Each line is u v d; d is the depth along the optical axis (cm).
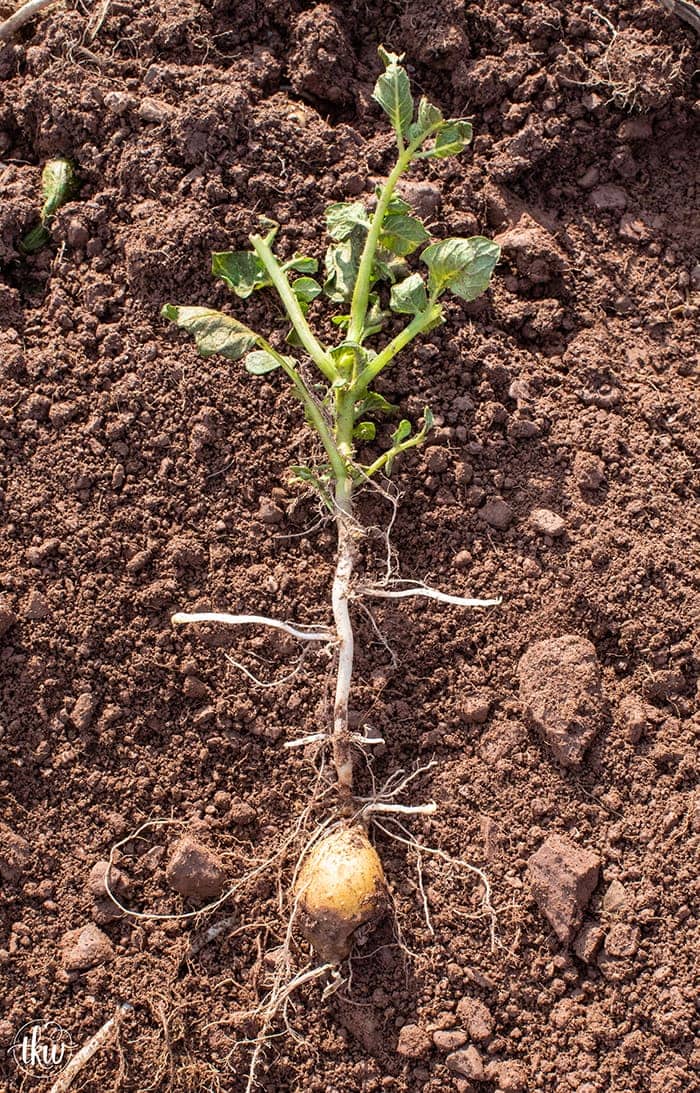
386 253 83
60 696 81
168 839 80
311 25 86
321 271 84
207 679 81
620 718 80
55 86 85
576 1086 76
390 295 84
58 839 80
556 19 88
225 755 81
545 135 88
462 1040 77
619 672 81
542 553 82
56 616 81
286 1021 77
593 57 88
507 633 81
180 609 81
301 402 83
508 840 79
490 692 81
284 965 77
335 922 76
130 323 83
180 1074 78
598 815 80
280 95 87
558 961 78
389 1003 78
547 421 84
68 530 82
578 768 80
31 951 79
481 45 88
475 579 82
